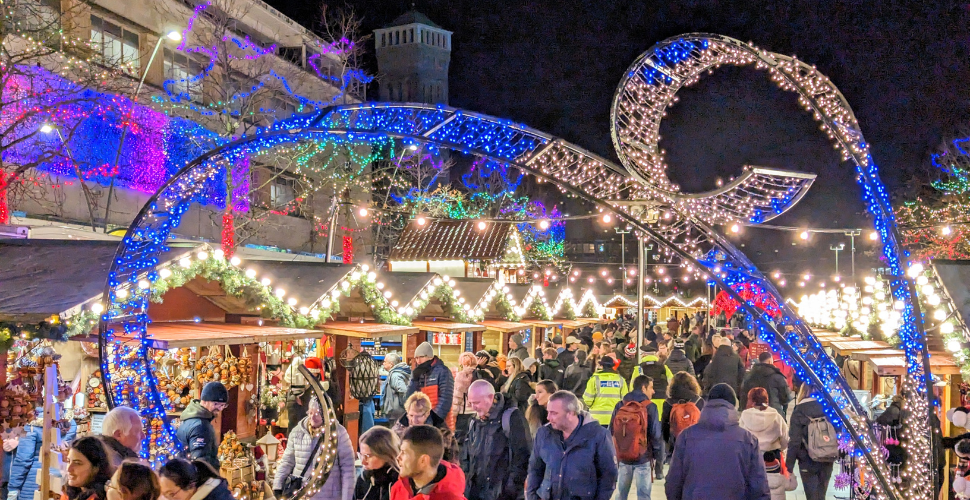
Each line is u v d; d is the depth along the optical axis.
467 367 12.48
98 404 12.33
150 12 27.23
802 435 10.02
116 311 9.95
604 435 7.48
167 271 10.89
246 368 12.66
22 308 9.24
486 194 47.62
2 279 10.32
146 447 9.30
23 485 10.27
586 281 62.62
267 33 35.28
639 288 17.42
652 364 13.32
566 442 7.48
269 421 13.44
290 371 13.30
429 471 5.68
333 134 8.66
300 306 13.30
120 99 22.38
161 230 10.11
